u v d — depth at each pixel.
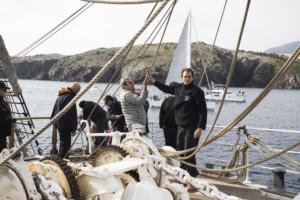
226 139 23.34
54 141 8.90
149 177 5.09
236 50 3.46
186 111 6.90
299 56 3.30
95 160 5.68
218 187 6.93
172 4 4.27
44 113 46.03
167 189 5.05
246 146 7.23
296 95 118.81
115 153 5.53
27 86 119.25
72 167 4.79
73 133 8.67
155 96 48.47
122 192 4.45
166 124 8.16
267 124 43.50
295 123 44.66
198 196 6.08
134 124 7.36
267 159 4.12
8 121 6.29
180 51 33.56
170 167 5.38
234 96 68.19
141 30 3.19
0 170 3.93
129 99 7.32
